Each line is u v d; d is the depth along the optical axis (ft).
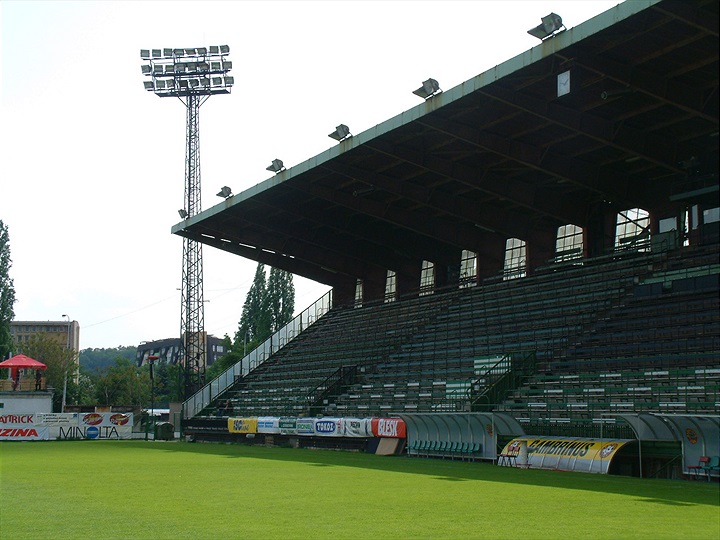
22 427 200.44
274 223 194.29
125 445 175.52
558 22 96.12
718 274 123.65
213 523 51.42
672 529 47.73
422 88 117.19
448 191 160.76
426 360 163.73
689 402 97.04
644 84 101.45
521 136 127.34
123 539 45.19
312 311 235.40
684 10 85.25
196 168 269.64
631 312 132.67
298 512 56.70
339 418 149.18
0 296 327.67
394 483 79.46
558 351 134.51
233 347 394.52
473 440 115.65
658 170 137.80
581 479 82.89
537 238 169.89
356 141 137.49
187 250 265.95
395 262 209.67
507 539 44.39
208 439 195.72
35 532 47.96
